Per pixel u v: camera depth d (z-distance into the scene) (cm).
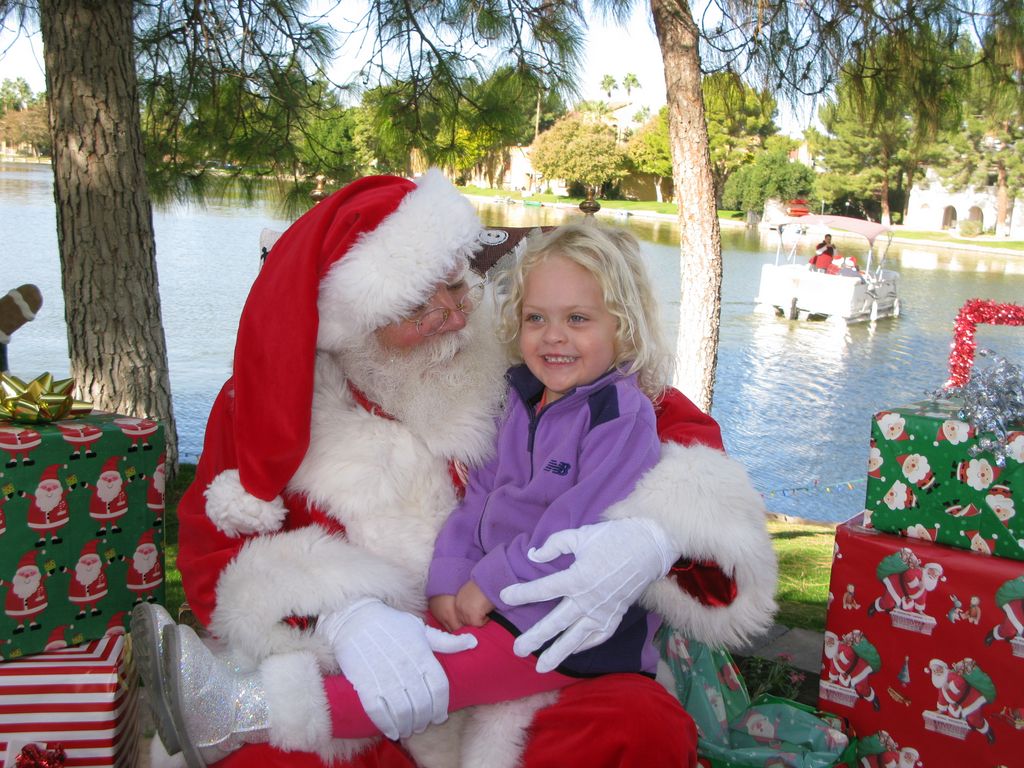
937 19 503
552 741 164
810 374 1176
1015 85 519
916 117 538
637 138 4597
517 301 192
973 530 193
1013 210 4044
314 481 177
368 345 183
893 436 201
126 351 450
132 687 192
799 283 1712
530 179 4678
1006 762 185
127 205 440
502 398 193
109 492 183
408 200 177
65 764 176
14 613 173
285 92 561
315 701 157
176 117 560
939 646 191
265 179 577
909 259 3155
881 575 198
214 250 1858
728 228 4153
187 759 158
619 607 162
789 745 195
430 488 184
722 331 1559
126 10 430
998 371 193
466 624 171
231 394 186
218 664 160
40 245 1670
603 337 182
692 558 168
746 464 740
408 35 552
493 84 562
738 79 545
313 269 173
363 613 165
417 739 173
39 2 426
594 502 170
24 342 963
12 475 171
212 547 178
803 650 287
